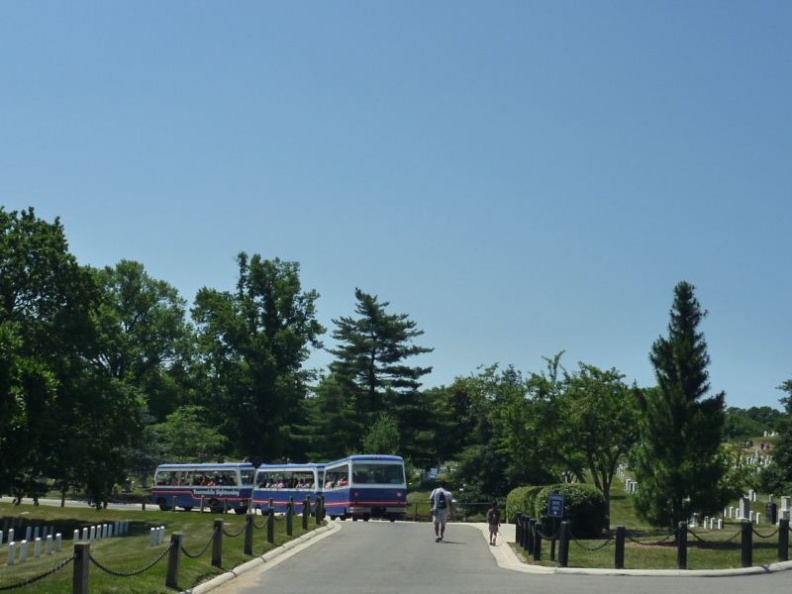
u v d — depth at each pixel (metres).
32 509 56.34
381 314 86.25
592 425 40.69
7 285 47.72
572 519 33.62
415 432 84.12
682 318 30.98
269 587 20.73
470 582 21.86
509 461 66.38
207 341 83.12
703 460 29.78
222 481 61.78
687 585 21.39
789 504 48.25
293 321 86.50
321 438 83.62
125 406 50.00
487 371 87.50
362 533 36.78
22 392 39.88
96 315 51.69
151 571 20.52
